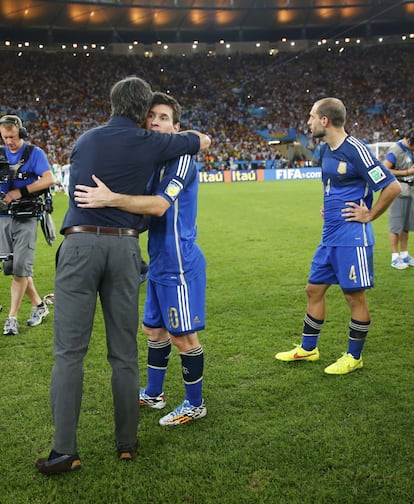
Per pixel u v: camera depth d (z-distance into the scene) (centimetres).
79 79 4131
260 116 4203
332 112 364
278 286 643
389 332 468
